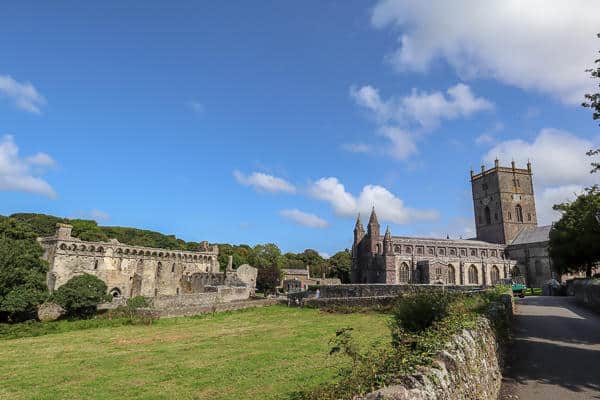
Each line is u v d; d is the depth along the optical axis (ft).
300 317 131.95
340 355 68.59
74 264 245.45
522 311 104.88
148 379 62.08
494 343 48.65
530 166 412.36
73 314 163.84
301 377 57.00
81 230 341.41
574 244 178.19
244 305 164.45
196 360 74.08
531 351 59.36
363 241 358.02
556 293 190.19
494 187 405.80
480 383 35.63
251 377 59.26
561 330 74.90
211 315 149.79
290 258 559.79
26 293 150.51
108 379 63.41
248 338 95.86
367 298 134.72
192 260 314.14
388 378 25.02
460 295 88.74
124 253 271.28
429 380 24.66
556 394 41.37
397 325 52.85
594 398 39.83
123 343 100.78
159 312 145.28
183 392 54.24
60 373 69.67
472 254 365.61
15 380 65.82
